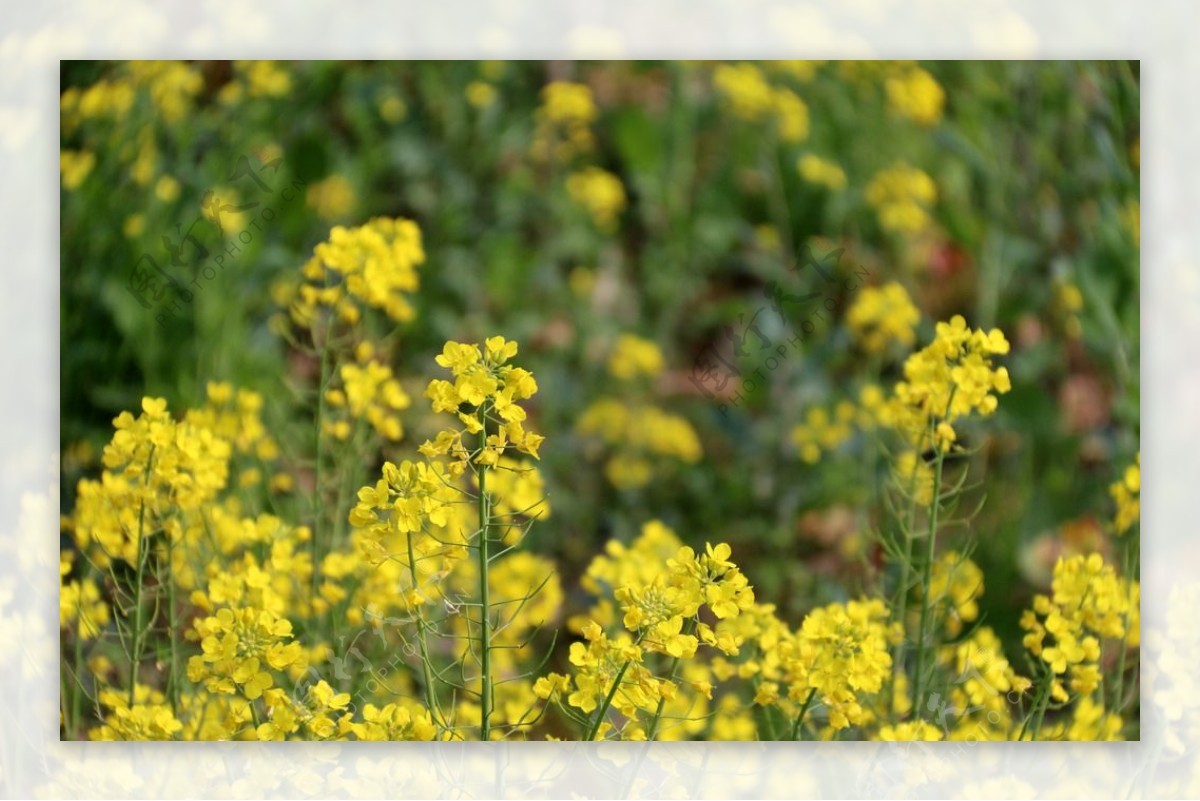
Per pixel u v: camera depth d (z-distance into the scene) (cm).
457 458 249
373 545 244
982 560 274
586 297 292
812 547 281
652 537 261
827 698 247
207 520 259
